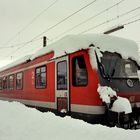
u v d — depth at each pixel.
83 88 7.29
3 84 17.08
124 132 4.16
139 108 7.56
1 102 11.27
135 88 7.64
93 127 4.60
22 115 6.32
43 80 9.90
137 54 8.28
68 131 4.40
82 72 7.42
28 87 11.68
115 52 7.75
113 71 7.43
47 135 4.27
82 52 7.49
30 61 11.61
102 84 6.99
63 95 8.28
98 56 7.27
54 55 8.96
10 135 4.38
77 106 7.51
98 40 7.57
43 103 9.82
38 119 5.61
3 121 5.59
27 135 4.33
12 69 14.88
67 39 8.27
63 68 8.36
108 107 6.67
